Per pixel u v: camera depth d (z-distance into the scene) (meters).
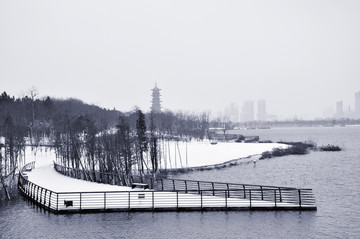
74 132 95.38
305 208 35.84
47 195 41.94
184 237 28.42
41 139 133.38
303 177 75.88
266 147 146.12
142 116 86.50
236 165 101.38
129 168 79.69
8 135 90.00
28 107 140.25
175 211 35.44
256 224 31.56
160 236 28.67
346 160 102.88
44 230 30.42
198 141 172.75
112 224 31.72
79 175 69.44
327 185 65.12
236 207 35.78
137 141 94.38
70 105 179.50
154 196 39.66
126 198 39.50
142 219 33.09
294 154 123.06
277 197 46.84
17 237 28.89
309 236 28.72
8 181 63.53
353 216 39.06
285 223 31.88
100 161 79.38
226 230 29.98
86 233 29.50
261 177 78.62
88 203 37.81
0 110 126.62
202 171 92.19
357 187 62.16
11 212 36.69
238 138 197.38
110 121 185.62
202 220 32.69
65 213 35.28
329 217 36.59
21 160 97.88
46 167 85.25
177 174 87.38
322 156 114.94
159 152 106.75
